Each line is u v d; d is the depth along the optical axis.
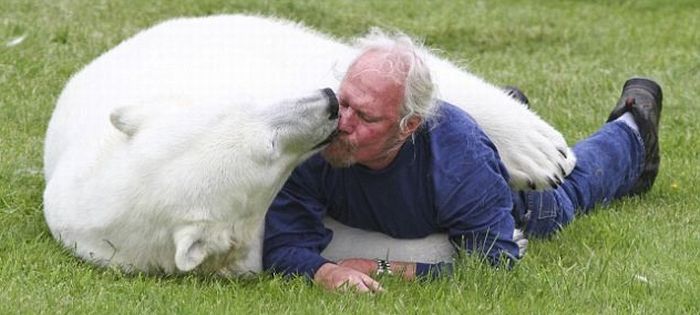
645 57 22.19
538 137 11.23
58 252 10.35
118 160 9.93
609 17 27.06
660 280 10.26
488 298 9.66
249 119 9.44
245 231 9.74
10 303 9.16
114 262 10.02
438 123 10.05
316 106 9.36
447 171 9.98
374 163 9.95
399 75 9.31
